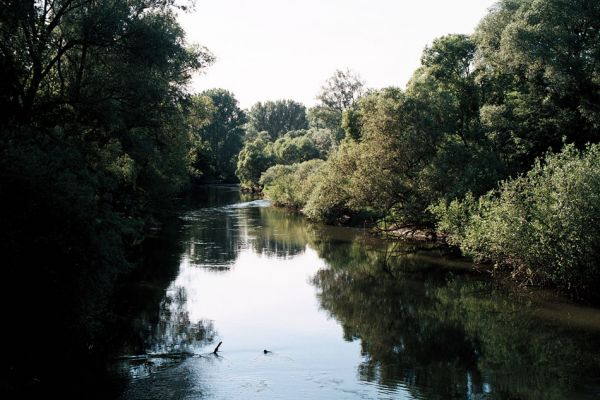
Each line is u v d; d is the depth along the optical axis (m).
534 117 37.91
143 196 39.19
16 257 13.41
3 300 13.51
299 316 21.64
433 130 39.34
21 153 14.35
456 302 23.94
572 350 17.55
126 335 18.44
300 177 69.56
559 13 33.16
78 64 24.94
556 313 22.05
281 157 102.12
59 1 21.72
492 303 23.72
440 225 34.44
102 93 23.69
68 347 15.87
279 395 13.65
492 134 38.00
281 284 27.33
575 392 14.12
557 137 36.31
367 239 43.78
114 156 29.55
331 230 49.12
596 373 15.54
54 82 24.98
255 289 26.05
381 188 39.94
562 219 23.44
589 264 22.78
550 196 24.53
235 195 92.75
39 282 14.05
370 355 17.11
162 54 23.73
